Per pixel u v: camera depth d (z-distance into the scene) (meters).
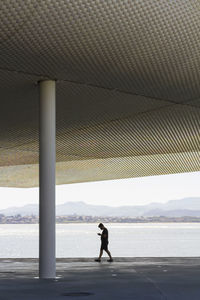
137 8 9.95
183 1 10.16
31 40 10.66
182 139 21.48
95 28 10.37
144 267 16.77
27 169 34.09
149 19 10.32
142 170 31.48
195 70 12.76
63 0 9.43
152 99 15.35
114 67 12.33
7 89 14.30
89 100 15.52
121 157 27.45
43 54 11.45
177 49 11.52
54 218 13.58
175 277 13.38
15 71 12.68
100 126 19.27
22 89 14.34
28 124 18.89
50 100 13.57
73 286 11.38
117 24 10.32
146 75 12.95
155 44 11.20
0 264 18.98
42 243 13.39
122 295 9.95
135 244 94.44
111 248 77.94
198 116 17.77
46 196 13.58
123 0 9.70
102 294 10.09
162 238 136.00
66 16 9.89
